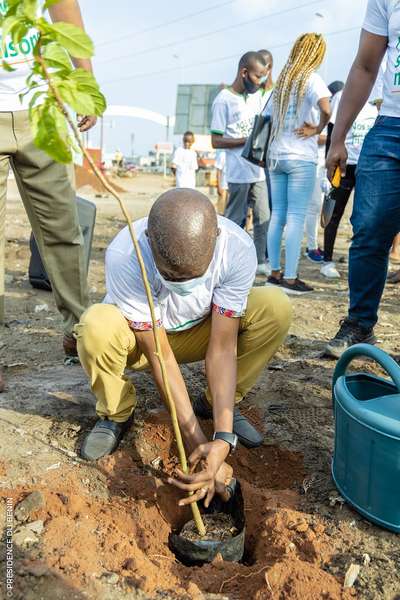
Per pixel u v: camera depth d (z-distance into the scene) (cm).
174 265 201
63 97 158
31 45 285
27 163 305
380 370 368
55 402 312
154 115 3080
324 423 306
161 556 223
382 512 221
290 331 444
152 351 243
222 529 239
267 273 633
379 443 211
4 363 369
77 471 257
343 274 673
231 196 611
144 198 2023
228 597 202
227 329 244
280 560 212
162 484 259
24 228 936
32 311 488
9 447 267
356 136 575
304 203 523
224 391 240
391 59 323
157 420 298
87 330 245
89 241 466
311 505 243
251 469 282
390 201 329
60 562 202
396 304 532
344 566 210
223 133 600
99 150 2961
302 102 488
